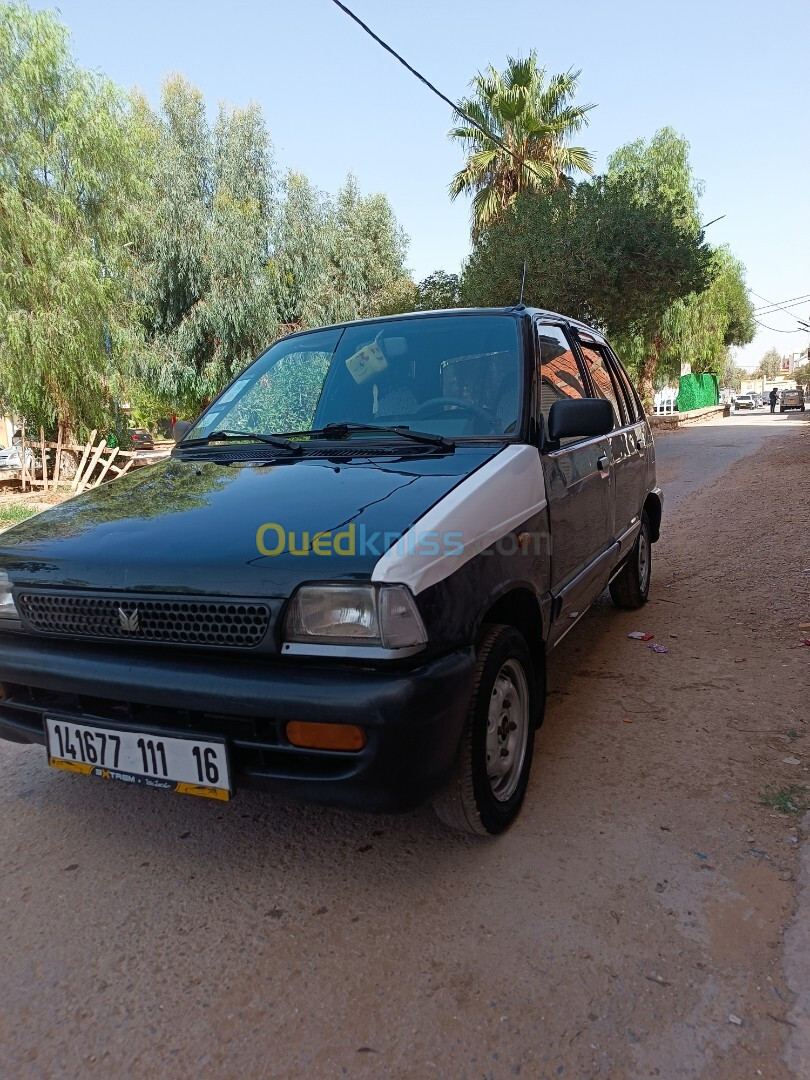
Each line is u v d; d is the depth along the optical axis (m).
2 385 14.26
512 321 3.50
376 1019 1.97
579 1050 1.86
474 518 2.47
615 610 5.65
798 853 2.58
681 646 4.76
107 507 2.84
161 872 2.62
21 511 11.50
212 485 2.86
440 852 2.68
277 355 3.93
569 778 3.16
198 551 2.31
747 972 2.08
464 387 3.29
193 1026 1.97
